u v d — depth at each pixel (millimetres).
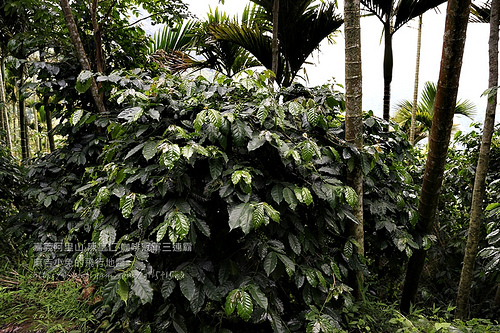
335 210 1644
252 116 1571
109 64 2943
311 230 1729
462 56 1628
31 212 2543
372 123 1874
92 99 2652
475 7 2459
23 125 3770
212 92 1609
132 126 1633
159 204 1446
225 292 1391
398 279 2607
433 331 1432
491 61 1828
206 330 1468
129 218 1625
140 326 1525
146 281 1279
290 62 3451
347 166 1724
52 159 2641
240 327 1688
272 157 1605
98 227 1555
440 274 2760
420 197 1989
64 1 2281
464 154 2885
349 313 1643
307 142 1426
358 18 1666
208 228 1385
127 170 1410
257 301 1253
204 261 1438
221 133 1414
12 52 2875
